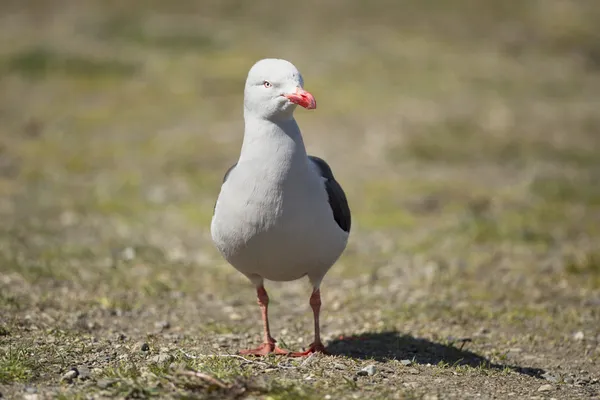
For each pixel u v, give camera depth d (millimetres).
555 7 36688
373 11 36156
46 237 13336
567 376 8344
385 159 18844
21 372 7250
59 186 16578
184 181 17172
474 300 11133
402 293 11445
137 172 17672
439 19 35094
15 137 20016
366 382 7293
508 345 9477
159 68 26969
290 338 9445
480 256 13117
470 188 16969
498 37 32562
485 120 22312
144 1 36438
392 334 9617
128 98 23906
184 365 7367
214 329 9641
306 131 20938
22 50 27547
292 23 33969
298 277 8289
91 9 35188
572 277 12094
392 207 15742
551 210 15633
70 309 10023
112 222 14508
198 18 34281
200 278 11891
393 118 22109
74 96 23953
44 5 35750
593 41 32125
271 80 7531
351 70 27250
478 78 26906
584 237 14180
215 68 27078
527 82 26766
